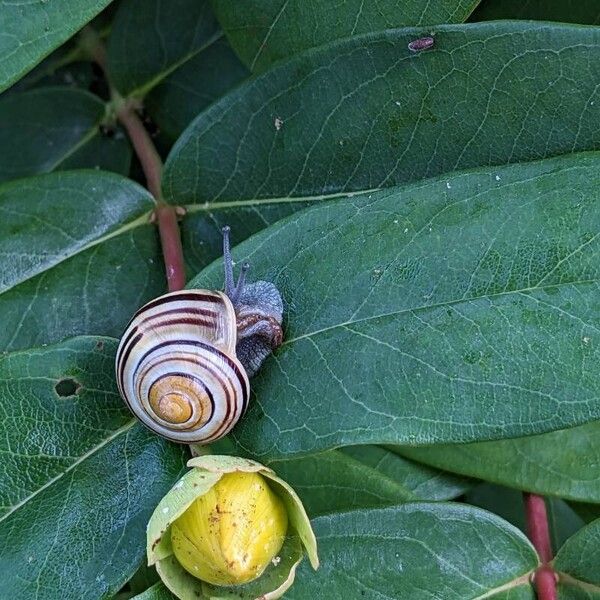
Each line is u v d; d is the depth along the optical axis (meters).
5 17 0.30
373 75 0.31
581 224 0.30
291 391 0.30
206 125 0.32
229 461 0.30
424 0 0.31
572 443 0.33
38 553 0.30
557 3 0.32
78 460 0.31
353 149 0.32
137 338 0.31
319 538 0.31
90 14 0.30
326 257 0.31
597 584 0.32
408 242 0.30
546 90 0.31
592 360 0.29
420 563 0.31
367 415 0.30
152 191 0.35
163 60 0.35
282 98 0.32
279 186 0.33
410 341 0.30
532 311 0.30
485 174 0.30
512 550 0.31
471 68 0.31
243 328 0.30
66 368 0.31
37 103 0.35
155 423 0.31
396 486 0.32
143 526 0.31
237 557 0.30
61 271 0.33
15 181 0.33
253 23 0.32
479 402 0.30
